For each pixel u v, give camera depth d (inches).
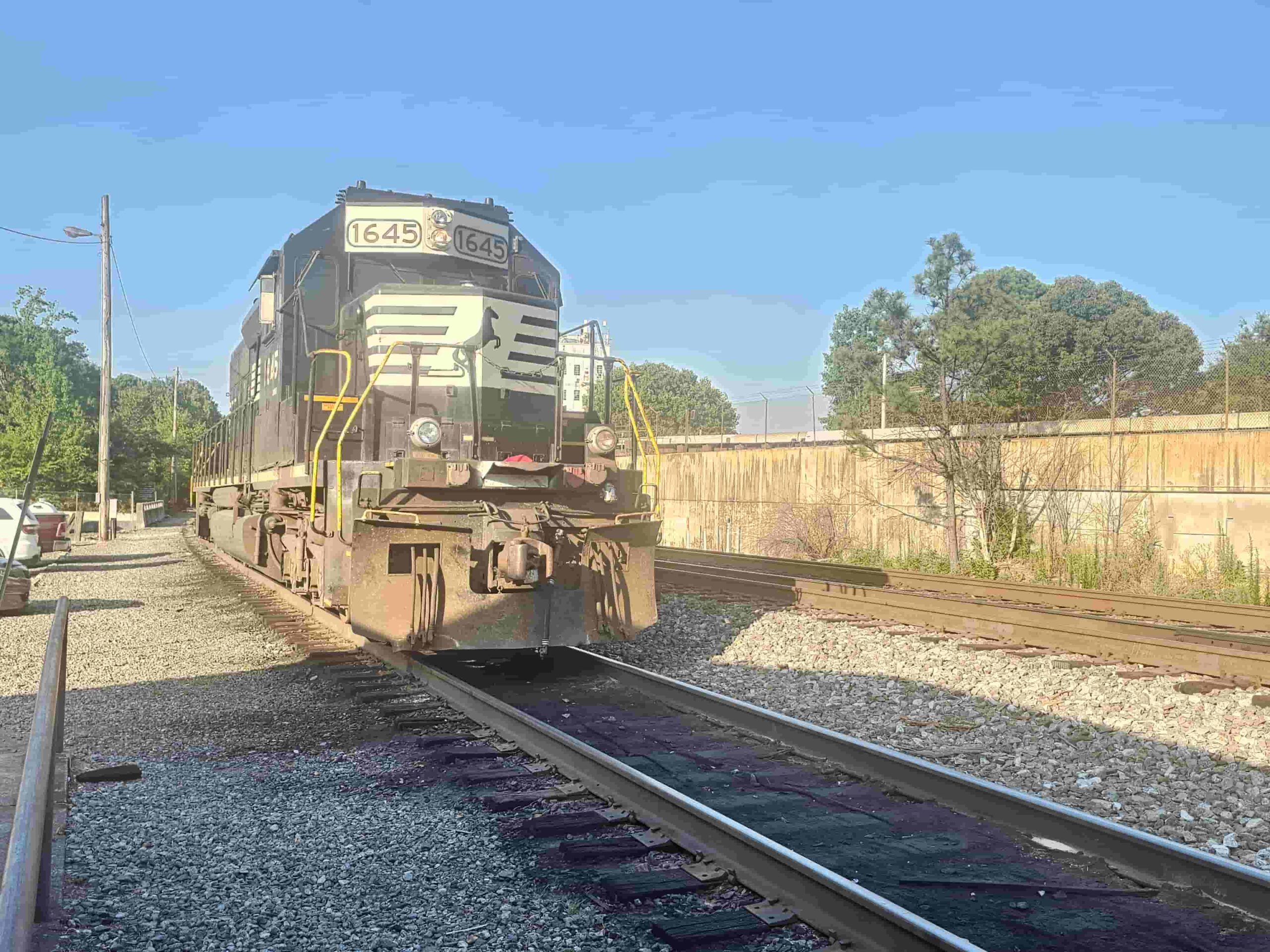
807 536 906.7
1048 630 434.3
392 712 319.3
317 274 462.6
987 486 770.8
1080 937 167.3
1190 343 1791.3
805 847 209.6
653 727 311.7
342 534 368.2
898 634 464.8
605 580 399.9
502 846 203.3
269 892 178.5
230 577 741.3
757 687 367.9
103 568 880.3
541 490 385.7
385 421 420.2
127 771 251.6
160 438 2755.9
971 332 769.6
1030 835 214.4
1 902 96.4
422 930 164.1
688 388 4116.6
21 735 299.4
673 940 159.0
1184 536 679.1
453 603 369.4
